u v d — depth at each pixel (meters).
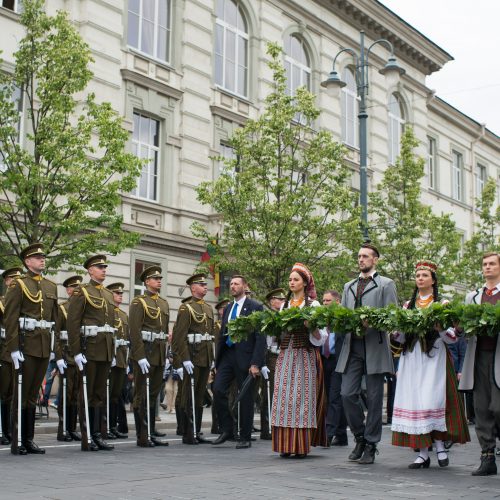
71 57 15.16
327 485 6.23
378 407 7.89
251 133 19.67
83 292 9.47
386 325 7.35
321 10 29.14
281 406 8.44
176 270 22.25
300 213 18.19
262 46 26.22
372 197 24.97
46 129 14.78
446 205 37.28
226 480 6.49
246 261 17.98
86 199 15.05
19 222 14.97
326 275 18.31
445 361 7.50
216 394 10.16
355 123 30.88
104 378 9.52
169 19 23.16
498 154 43.25
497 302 6.80
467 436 7.53
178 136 22.77
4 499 5.46
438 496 5.71
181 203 22.58
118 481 6.43
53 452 9.02
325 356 10.28
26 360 8.80
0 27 18.34
